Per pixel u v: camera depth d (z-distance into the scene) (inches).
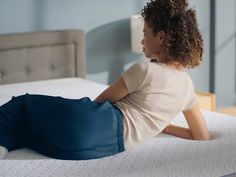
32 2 141.6
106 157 77.3
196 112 84.3
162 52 77.1
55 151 77.0
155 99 76.5
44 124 76.3
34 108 77.5
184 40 74.9
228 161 74.9
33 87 129.8
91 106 75.8
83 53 148.5
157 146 82.8
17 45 136.7
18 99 80.4
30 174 70.6
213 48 181.5
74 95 121.6
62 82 137.0
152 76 75.7
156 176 68.5
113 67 159.0
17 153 80.1
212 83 185.3
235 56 187.8
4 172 71.2
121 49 158.9
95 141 75.8
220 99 188.4
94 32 153.3
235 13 183.6
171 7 74.6
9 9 138.6
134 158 76.9
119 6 155.7
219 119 98.7
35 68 140.9
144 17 77.5
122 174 69.3
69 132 74.9
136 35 151.6
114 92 77.2
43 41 140.6
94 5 151.5
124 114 77.7
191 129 85.9
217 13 177.9
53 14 145.6
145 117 77.8
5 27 139.0
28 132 80.4
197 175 69.2
